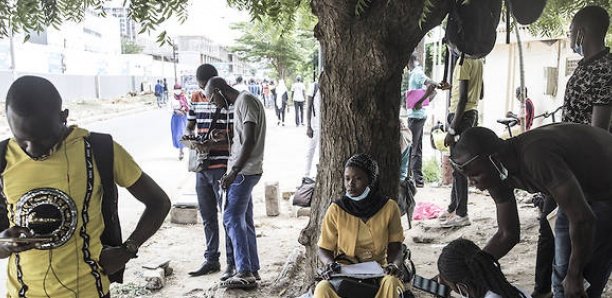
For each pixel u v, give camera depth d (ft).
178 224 23.45
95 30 142.61
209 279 17.24
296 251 18.56
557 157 8.89
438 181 30.07
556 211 11.41
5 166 7.36
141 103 130.72
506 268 16.67
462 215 20.68
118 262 7.86
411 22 10.89
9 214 7.46
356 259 10.89
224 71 132.77
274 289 15.65
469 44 11.73
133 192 8.17
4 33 9.02
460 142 9.37
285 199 28.07
